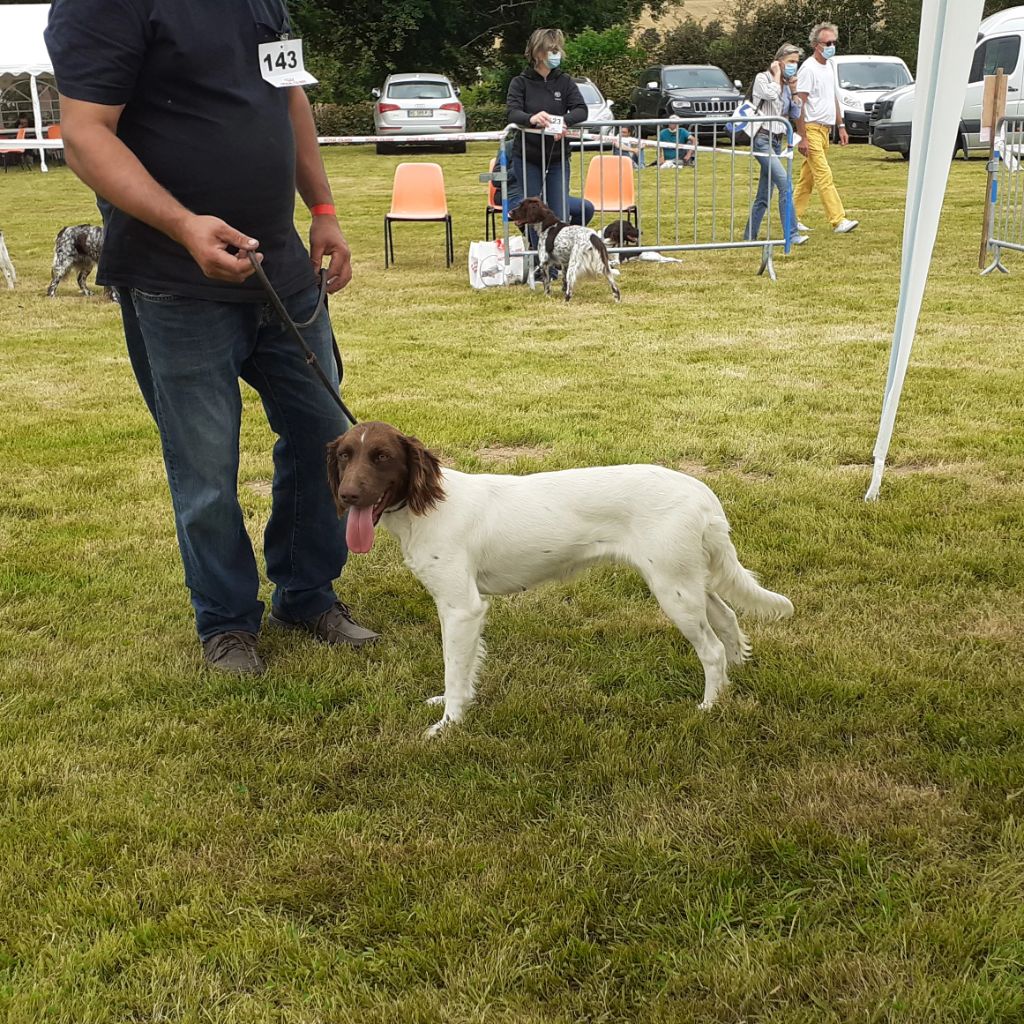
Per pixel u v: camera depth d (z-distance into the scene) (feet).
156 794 10.41
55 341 32.81
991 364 26.00
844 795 10.01
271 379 13.16
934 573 14.80
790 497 17.87
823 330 30.42
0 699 12.42
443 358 28.91
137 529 17.65
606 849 9.38
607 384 25.63
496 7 120.78
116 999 7.86
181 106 11.46
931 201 15.84
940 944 8.06
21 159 94.53
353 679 12.72
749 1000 7.64
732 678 12.37
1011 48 66.69
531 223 37.04
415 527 11.45
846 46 120.57
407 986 7.97
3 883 9.14
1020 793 9.78
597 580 15.30
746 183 64.54
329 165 87.35
